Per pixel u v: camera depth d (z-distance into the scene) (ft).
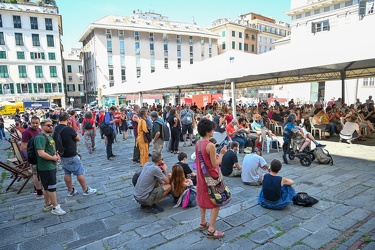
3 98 126.21
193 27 178.91
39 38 132.87
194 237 10.33
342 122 33.53
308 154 20.63
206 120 9.52
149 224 11.55
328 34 20.81
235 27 192.54
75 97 189.16
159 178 12.72
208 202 9.62
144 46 152.05
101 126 24.54
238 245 9.66
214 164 9.30
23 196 15.85
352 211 12.12
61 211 12.71
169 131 26.32
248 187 16.14
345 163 20.48
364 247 9.22
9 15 125.70
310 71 39.68
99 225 11.56
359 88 75.61
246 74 26.45
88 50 156.66
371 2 67.62
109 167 21.98
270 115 40.55
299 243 9.67
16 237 10.66
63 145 14.38
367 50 17.31
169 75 38.45
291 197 12.90
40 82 134.41
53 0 143.23
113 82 143.95
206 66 31.60
